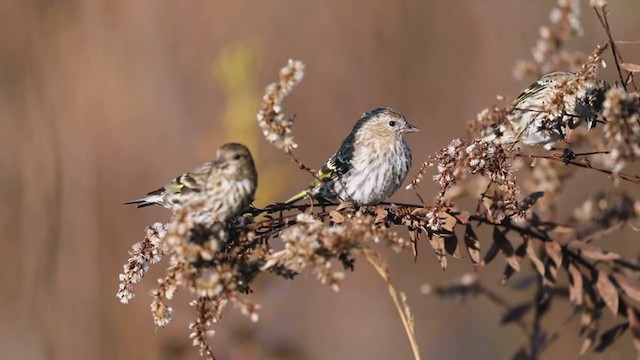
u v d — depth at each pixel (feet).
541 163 29.50
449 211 22.86
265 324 35.63
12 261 51.98
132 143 53.21
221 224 20.25
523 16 56.29
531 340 28.71
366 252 20.08
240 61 37.96
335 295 53.93
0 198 52.54
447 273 54.49
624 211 28.43
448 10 56.95
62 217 52.47
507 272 24.29
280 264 20.16
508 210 22.76
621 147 18.61
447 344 53.31
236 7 54.75
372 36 56.65
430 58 56.80
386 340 53.31
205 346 20.15
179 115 53.16
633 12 47.34
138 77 53.98
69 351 49.67
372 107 56.18
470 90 56.13
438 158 21.85
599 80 22.61
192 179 24.44
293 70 21.40
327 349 52.49
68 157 53.21
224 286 19.75
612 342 25.04
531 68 30.53
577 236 28.19
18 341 50.21
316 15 56.24
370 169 30.83
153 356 45.93
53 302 50.55
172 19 54.49
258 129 37.83
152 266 42.65
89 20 54.85
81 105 53.78
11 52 54.70
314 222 19.83
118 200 52.42
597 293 25.52
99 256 51.65
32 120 53.72
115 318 48.70
